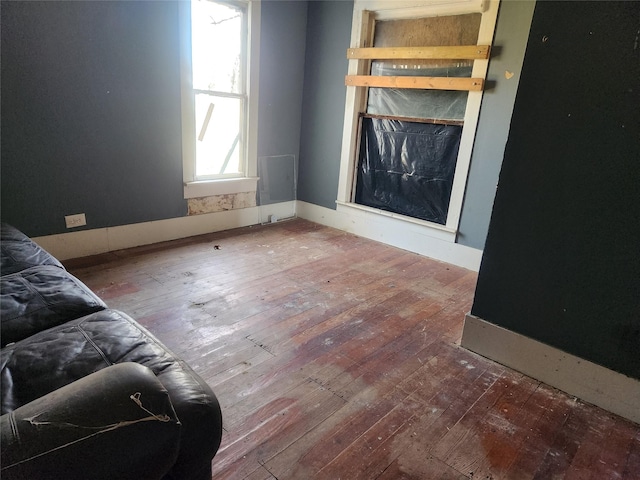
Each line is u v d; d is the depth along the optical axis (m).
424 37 3.44
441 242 3.55
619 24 1.54
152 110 3.21
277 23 3.84
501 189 1.96
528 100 1.80
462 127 3.31
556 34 1.68
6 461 0.65
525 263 1.94
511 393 1.88
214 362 1.95
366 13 3.64
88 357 1.14
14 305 1.39
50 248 2.93
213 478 1.33
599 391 1.81
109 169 3.10
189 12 3.23
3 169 2.62
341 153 4.10
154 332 2.16
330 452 1.48
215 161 3.85
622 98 1.58
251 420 1.60
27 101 2.62
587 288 1.79
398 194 3.85
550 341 1.93
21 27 2.50
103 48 2.86
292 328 2.31
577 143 1.71
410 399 1.79
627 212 1.64
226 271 3.02
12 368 1.08
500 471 1.45
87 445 0.71
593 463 1.51
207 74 3.55
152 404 0.80
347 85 3.87
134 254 3.21
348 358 2.07
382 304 2.68
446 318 2.55
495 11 2.94
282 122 4.22
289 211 4.60
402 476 1.40
